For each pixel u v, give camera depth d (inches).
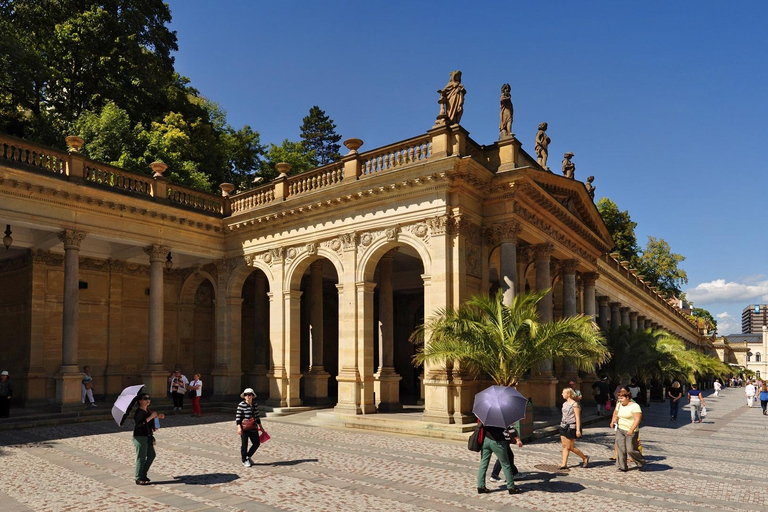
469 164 871.1
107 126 1412.4
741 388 3661.4
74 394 976.9
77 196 987.3
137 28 1616.6
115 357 1250.6
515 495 467.2
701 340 4333.2
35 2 1508.4
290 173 2218.3
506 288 913.5
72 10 1545.3
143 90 1641.2
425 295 891.4
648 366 1487.5
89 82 1590.8
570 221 1179.3
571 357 748.6
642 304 2347.4
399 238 932.6
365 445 722.8
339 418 917.8
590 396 1266.0
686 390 2349.9
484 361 733.9
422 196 906.7
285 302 1117.7
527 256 1155.9
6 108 1501.0
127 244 1171.3
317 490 479.2
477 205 938.1
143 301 1325.0
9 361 1156.5
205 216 1201.4
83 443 731.4
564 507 432.8
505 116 954.1
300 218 1091.9
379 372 1061.8
